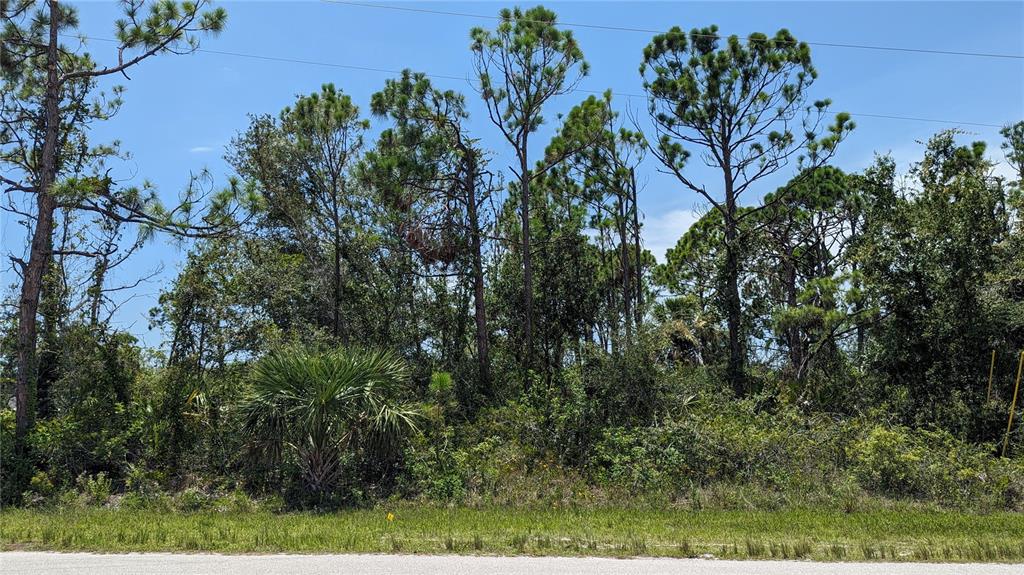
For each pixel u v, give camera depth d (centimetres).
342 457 1513
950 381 2061
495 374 2227
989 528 1131
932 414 2034
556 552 925
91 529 1111
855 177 2634
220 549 943
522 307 2544
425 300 2453
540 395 1927
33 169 2133
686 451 1642
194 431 1741
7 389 2038
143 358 2019
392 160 2016
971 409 1980
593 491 1550
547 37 2052
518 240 2423
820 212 2766
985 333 2014
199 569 826
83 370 1933
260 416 1495
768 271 2698
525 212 2194
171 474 1662
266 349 2034
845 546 966
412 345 2353
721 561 876
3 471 1595
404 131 2055
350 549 943
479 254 2253
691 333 2605
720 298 2511
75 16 1841
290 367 1520
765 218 2722
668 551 930
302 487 1532
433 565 846
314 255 2369
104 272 2286
